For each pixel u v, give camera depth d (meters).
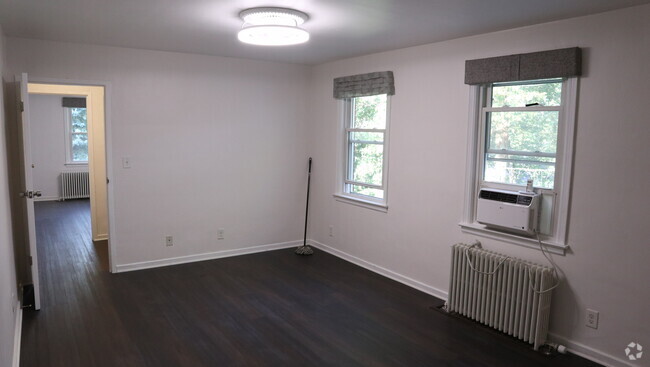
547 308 3.23
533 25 3.28
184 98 4.94
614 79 2.87
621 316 2.93
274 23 3.17
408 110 4.38
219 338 3.33
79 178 9.73
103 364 2.94
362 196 5.15
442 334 3.45
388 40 3.98
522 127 3.48
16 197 4.12
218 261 5.23
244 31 3.23
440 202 4.11
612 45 2.87
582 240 3.10
